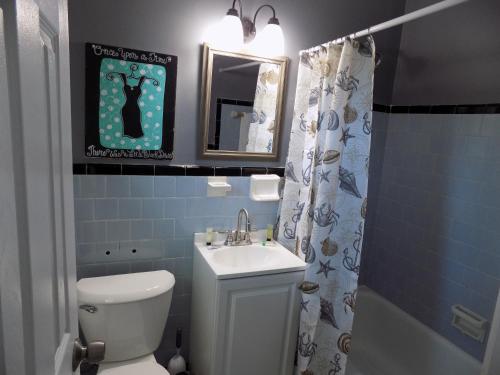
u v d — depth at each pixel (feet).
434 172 7.35
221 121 6.52
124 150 5.98
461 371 6.56
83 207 5.95
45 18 2.05
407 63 7.94
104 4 5.48
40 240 1.84
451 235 7.02
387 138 8.52
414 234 7.83
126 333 5.63
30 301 1.66
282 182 7.18
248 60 6.49
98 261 6.23
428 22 7.43
